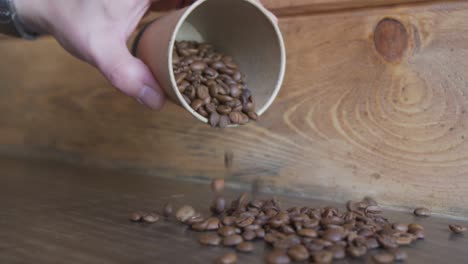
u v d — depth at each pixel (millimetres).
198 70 451
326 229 400
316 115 546
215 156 622
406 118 493
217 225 428
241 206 468
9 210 492
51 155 806
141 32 473
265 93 446
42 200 535
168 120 660
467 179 467
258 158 588
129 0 434
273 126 575
